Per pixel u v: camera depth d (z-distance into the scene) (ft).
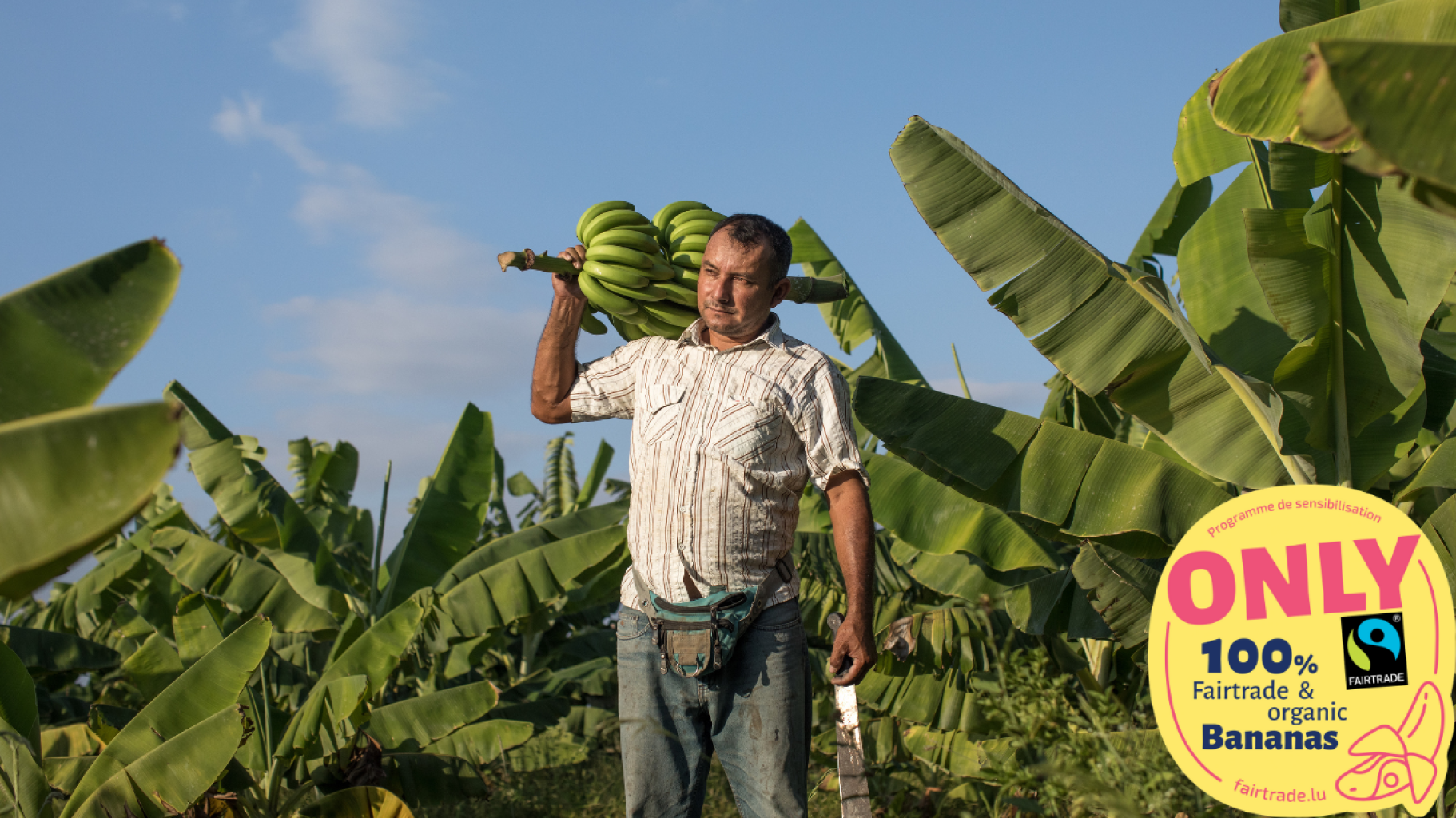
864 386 14.62
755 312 8.03
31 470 3.57
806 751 7.97
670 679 7.89
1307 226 11.79
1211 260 14.38
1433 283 11.17
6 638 24.27
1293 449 12.35
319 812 19.66
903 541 17.16
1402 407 12.35
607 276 8.27
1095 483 13.42
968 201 12.75
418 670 28.78
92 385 5.20
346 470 39.65
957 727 17.22
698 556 7.73
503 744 24.79
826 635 23.63
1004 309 12.79
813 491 22.08
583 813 25.13
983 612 16.20
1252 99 8.99
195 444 25.43
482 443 26.91
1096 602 14.84
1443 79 3.72
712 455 7.74
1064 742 8.30
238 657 16.66
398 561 25.00
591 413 8.77
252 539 25.29
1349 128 3.91
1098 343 12.67
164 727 16.03
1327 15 10.61
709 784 24.77
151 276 5.48
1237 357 13.79
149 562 27.94
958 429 14.01
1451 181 3.76
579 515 25.52
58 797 17.01
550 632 41.47
